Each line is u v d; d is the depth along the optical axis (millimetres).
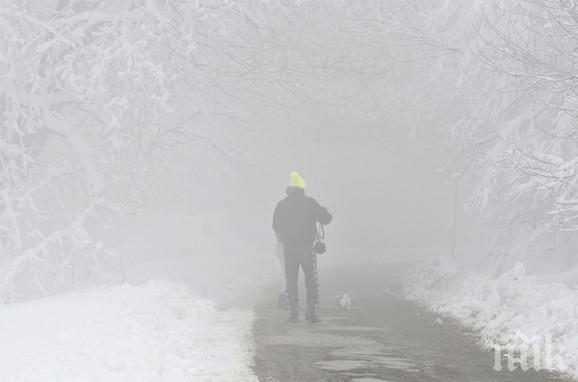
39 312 25516
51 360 17531
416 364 20453
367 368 19781
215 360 20312
